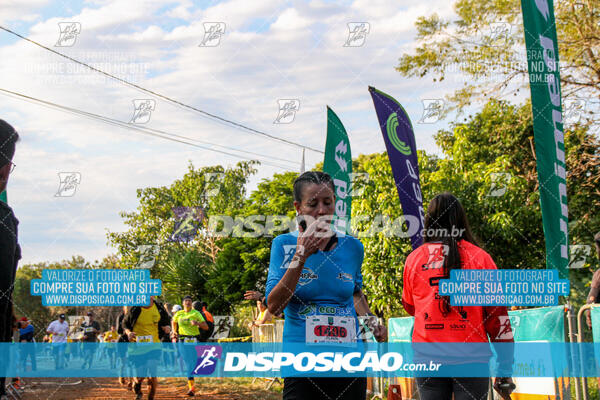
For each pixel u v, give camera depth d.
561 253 5.95
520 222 10.16
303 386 2.59
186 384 10.34
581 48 12.91
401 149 6.62
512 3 12.05
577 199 12.99
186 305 9.73
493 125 13.55
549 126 6.10
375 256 9.76
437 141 13.35
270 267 2.70
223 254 18.39
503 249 10.25
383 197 9.73
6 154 2.01
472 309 2.87
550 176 6.02
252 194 27.52
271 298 2.53
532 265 10.26
